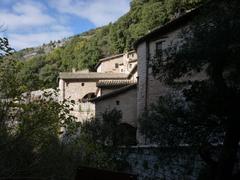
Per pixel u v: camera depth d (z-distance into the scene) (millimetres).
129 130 27953
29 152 6789
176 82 10430
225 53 8477
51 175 7090
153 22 44250
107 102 30828
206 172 10617
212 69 9039
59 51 75375
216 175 9141
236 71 8914
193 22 9914
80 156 8516
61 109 7676
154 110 11336
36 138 7074
